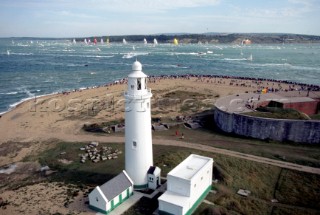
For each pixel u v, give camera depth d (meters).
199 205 38.44
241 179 45.56
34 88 127.69
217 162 49.59
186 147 57.34
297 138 59.66
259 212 37.84
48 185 45.28
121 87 124.81
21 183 46.88
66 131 71.50
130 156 40.53
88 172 49.25
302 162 50.31
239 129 64.50
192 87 123.06
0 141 66.19
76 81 146.62
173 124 72.56
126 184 39.47
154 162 49.84
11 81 142.50
